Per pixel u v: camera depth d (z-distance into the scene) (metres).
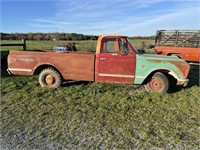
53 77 7.02
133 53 6.48
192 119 4.79
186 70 6.40
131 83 6.63
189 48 12.83
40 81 7.09
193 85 7.78
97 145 3.66
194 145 3.70
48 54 6.86
